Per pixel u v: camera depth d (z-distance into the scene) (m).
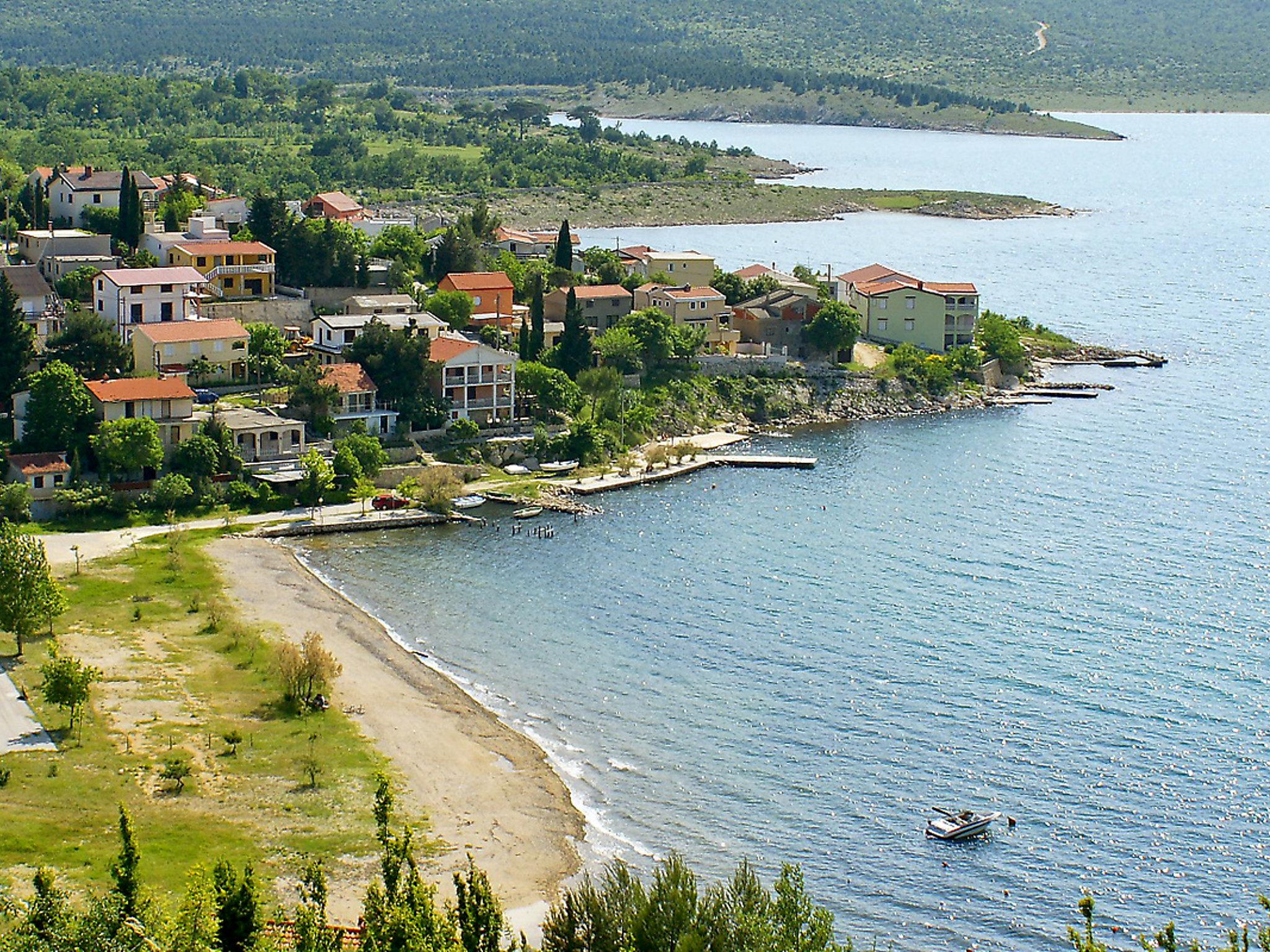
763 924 123.62
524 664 198.75
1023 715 185.00
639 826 160.38
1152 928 145.38
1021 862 155.38
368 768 168.00
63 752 165.25
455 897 144.38
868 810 164.12
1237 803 165.75
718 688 192.12
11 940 118.88
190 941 118.44
